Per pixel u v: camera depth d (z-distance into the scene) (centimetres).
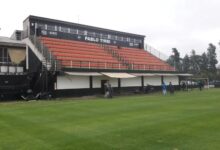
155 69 4866
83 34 4775
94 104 2377
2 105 2403
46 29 4256
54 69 3294
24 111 1923
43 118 1580
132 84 4381
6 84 3222
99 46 4834
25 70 3641
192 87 5472
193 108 1973
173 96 3338
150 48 5862
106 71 3891
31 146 963
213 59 11150
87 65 3847
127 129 1227
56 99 3111
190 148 912
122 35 5466
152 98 3031
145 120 1459
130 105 2247
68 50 4056
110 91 3356
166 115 1631
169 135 1097
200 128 1225
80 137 1084
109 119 1511
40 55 3453
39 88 3400
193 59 11031
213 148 908
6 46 3569
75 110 1945
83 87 3678
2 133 1178
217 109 1900
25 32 3981
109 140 1032
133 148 923
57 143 998
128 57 4950
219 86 6372
